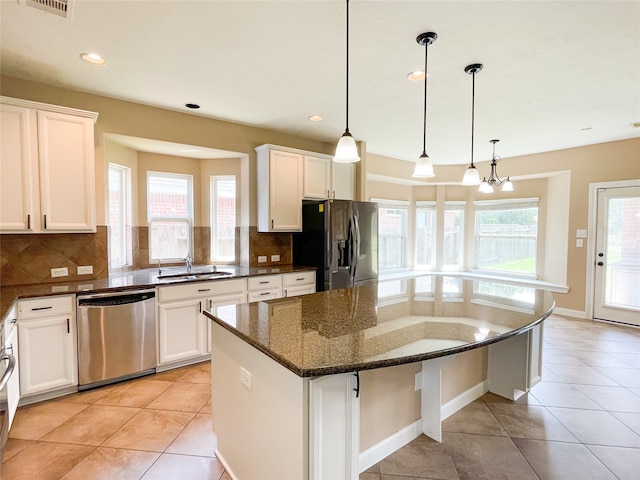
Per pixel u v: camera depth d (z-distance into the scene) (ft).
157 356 9.51
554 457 6.25
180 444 6.56
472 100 9.06
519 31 6.39
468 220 20.42
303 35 6.57
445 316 5.91
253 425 4.97
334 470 4.19
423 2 5.57
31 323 7.64
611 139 14.15
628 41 6.70
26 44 6.91
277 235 13.88
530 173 17.03
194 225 13.57
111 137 10.19
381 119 11.64
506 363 8.38
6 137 7.87
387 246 19.88
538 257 17.61
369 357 3.95
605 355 11.18
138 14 5.93
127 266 11.83
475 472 5.85
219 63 7.73
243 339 4.81
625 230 14.28
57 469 5.85
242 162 13.21
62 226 8.61
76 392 8.48
